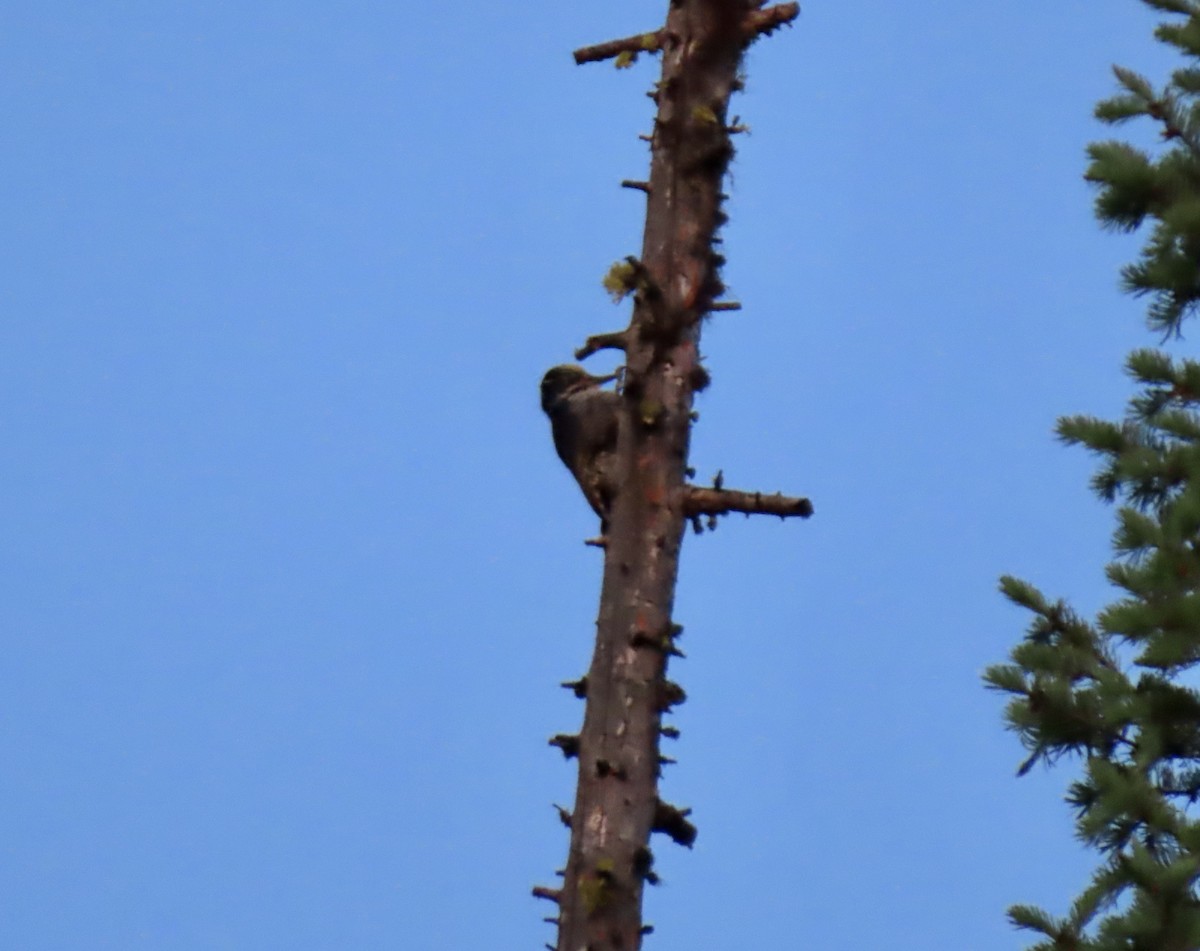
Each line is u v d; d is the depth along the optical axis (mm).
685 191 18266
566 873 16703
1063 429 28969
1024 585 27469
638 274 17531
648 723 17078
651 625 17312
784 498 17531
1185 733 25719
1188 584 26391
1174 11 31656
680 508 17703
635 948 16438
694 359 18078
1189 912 23500
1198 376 28859
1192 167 30266
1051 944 24078
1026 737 26312
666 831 17109
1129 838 24938
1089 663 26641
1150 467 27969
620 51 19078
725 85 18516
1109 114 31297
